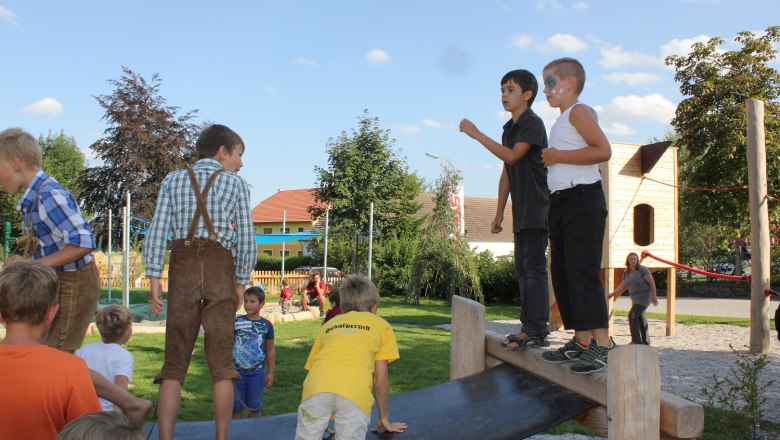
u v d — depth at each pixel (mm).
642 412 3242
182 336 3592
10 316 2592
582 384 3838
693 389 9039
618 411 3252
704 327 17250
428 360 11273
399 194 34906
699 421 3223
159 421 3531
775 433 5945
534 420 3625
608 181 14180
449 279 26453
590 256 3879
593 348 3830
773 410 7539
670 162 14703
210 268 3621
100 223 39188
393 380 9367
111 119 38844
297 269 40688
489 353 5172
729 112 25062
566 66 4062
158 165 39094
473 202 53625
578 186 3914
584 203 3896
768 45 24797
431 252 26453
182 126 40094
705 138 25766
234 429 4230
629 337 14797
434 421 3908
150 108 39156
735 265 34562
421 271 26578
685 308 24031
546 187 4547
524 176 4527
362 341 3869
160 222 3664
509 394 4148
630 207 14375
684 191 27016
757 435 5801
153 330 15484
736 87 24859
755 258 12281
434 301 27641
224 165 3939
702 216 26266
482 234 49156
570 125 3955
